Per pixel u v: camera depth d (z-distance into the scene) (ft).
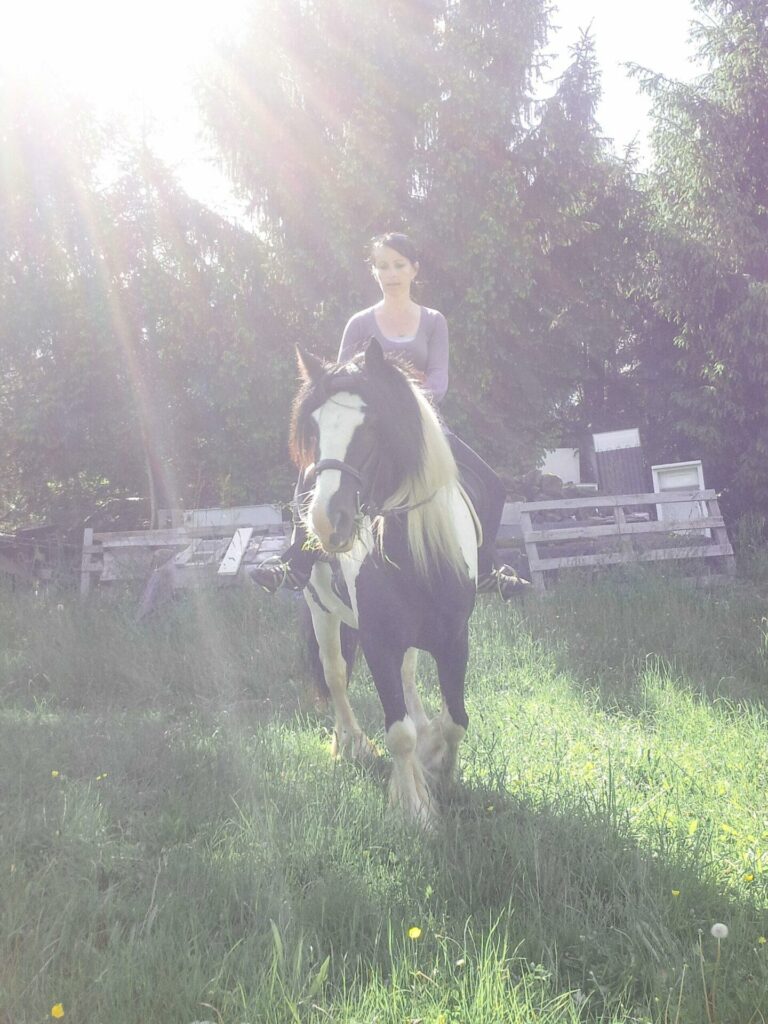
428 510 13.12
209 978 9.14
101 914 10.69
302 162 41.86
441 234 40.75
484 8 41.34
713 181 43.19
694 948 9.32
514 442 43.34
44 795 14.49
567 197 42.32
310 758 16.44
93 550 36.06
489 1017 8.33
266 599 29.78
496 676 22.29
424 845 12.17
